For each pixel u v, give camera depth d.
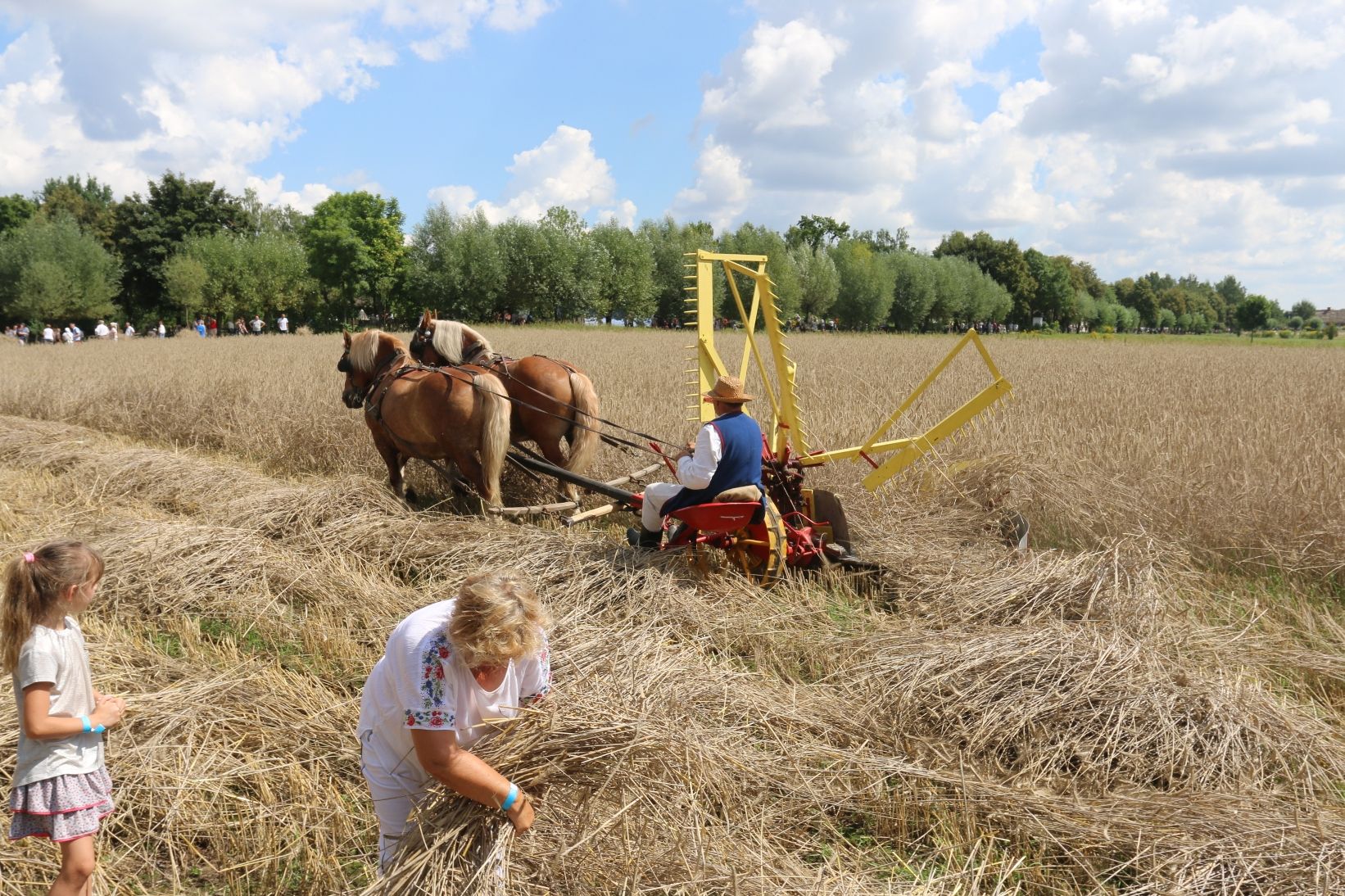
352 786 3.90
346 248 65.00
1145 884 3.21
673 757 2.96
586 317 63.09
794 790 3.79
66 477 9.27
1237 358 29.44
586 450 8.25
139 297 67.75
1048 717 4.27
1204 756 4.00
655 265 66.06
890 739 4.31
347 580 6.25
